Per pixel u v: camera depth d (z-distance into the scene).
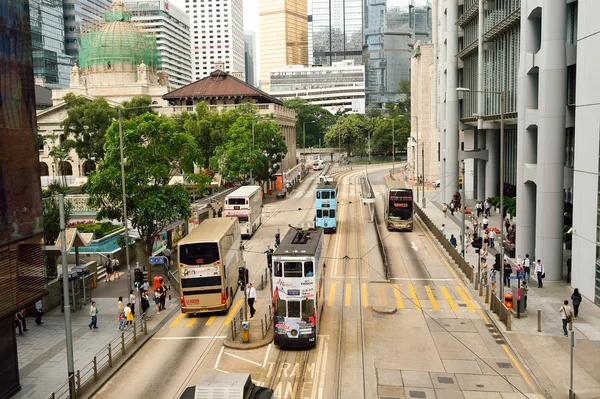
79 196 59.75
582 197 35.59
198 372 25.81
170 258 48.03
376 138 158.50
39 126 95.88
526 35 42.91
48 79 173.75
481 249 45.41
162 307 36.19
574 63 38.69
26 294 22.97
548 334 29.28
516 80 52.06
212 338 30.62
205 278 33.91
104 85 113.75
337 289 39.62
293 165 125.38
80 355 28.12
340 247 53.50
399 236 58.56
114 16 126.12
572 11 40.34
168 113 103.06
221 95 104.19
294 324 28.00
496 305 32.78
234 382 16.92
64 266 23.11
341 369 25.77
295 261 27.95
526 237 43.88
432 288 39.31
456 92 73.62
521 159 43.78
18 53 23.00
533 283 38.84
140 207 39.28
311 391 23.44
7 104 22.22
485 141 75.56
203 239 34.09
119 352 28.16
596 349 27.20
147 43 121.38
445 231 58.19
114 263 44.72
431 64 108.94
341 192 96.00
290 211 76.62
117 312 35.56
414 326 31.52
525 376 24.64
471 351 27.64
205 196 74.31
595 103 33.72
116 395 23.55
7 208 21.94
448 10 73.00
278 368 26.06
